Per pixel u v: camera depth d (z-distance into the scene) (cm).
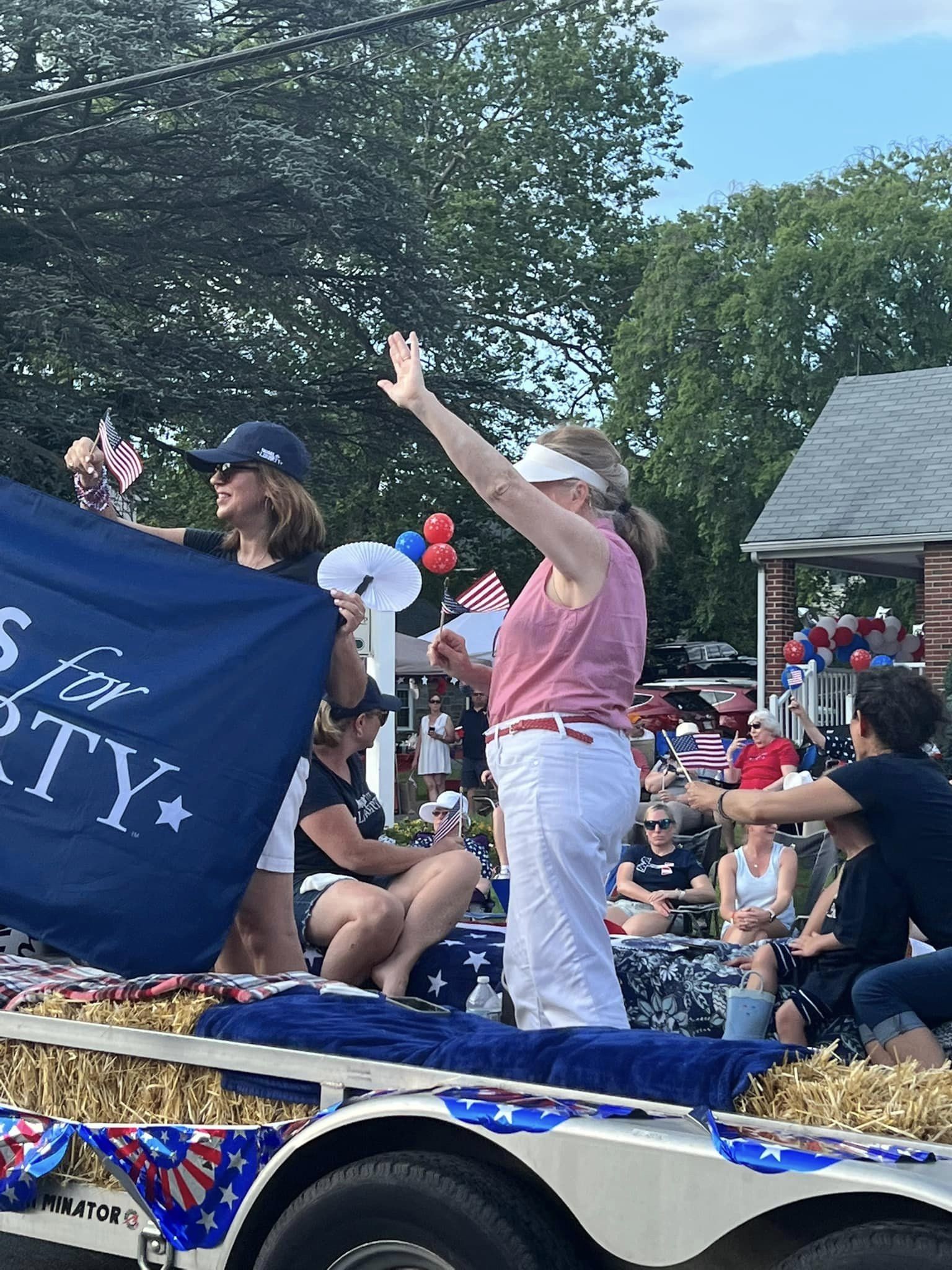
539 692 355
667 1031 426
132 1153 330
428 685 2720
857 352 3716
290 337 3347
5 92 2738
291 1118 316
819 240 3831
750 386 3781
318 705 384
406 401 347
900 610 3975
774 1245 265
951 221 3694
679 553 4288
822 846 804
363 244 3133
